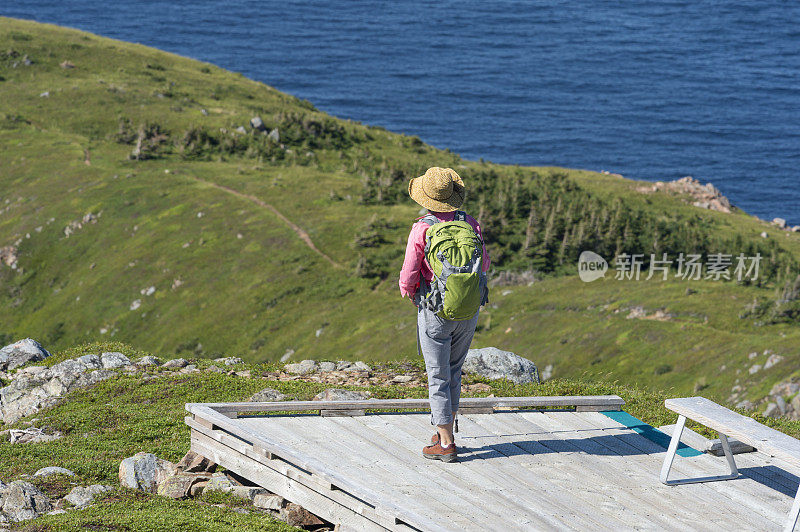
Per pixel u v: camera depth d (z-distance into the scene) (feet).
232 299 297.74
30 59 522.06
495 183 420.36
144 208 358.02
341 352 252.62
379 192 375.04
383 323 264.31
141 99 490.49
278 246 321.52
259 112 509.76
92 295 312.91
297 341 266.98
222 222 343.05
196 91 533.96
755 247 352.69
